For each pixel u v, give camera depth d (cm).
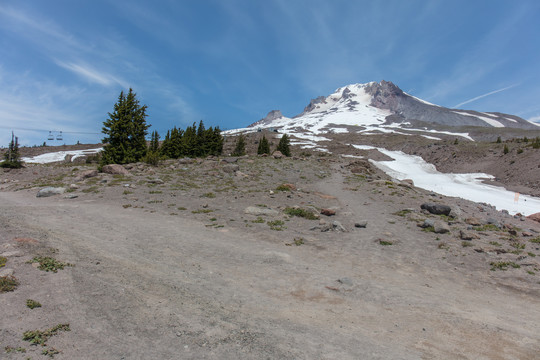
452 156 8756
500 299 947
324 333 668
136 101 4534
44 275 802
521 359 604
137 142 4475
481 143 10325
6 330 553
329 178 4306
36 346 521
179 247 1280
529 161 6444
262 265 1131
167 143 6619
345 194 3109
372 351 605
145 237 1388
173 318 672
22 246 995
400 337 673
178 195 2548
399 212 2286
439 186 5756
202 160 4922
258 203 2394
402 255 1351
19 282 743
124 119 4375
